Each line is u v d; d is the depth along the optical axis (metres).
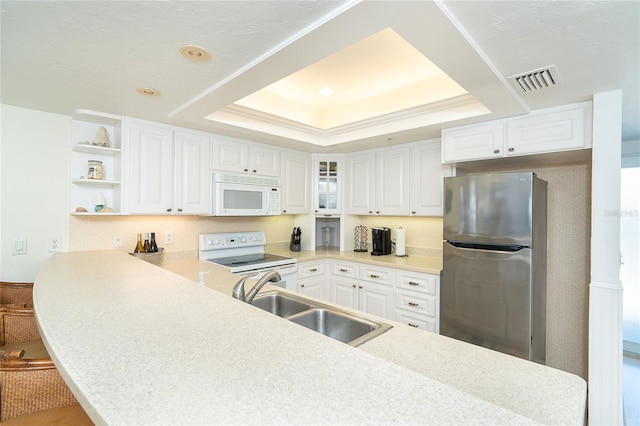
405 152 3.23
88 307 1.04
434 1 1.08
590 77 1.68
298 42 1.34
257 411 0.50
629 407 2.30
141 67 1.60
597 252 1.90
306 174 3.74
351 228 3.90
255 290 1.42
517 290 2.14
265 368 0.64
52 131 2.36
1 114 2.17
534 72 1.63
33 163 2.29
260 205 3.22
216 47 1.41
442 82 2.54
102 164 2.54
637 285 3.17
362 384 0.59
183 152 2.68
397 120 2.74
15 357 1.05
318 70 2.45
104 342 0.76
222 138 2.93
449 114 2.45
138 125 2.45
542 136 2.16
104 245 2.59
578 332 2.54
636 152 3.07
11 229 2.22
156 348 0.73
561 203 2.63
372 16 1.16
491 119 2.36
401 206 3.25
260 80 1.70
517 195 2.15
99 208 2.45
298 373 0.62
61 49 1.42
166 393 0.55
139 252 2.65
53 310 1.00
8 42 1.36
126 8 1.14
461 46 1.36
